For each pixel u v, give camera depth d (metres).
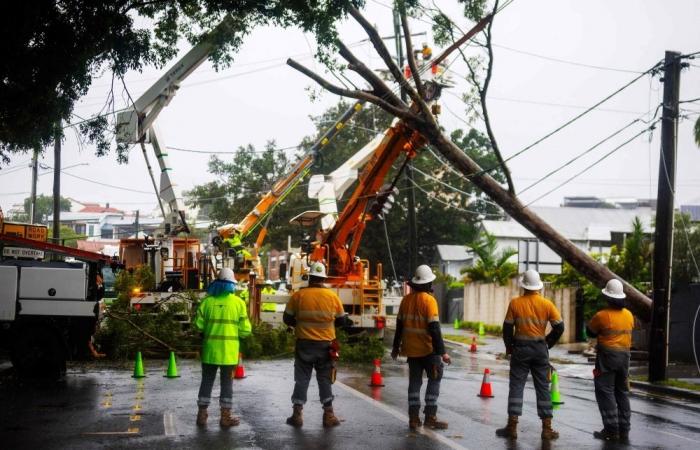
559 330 10.55
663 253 18.59
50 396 12.91
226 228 24.77
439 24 20.77
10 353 15.06
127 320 19.09
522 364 10.54
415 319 10.79
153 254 23.78
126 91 14.12
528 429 11.07
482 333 34.97
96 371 16.53
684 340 23.59
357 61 22.28
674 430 11.84
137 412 11.45
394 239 58.53
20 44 12.13
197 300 21.03
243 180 56.62
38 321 15.08
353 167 28.75
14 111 13.42
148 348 19.41
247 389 14.10
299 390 10.70
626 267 29.47
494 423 11.41
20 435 9.73
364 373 17.58
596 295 29.86
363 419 11.24
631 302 22.50
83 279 15.20
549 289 31.02
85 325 15.43
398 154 24.72
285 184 26.80
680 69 18.62
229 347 10.45
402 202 58.81
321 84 21.53
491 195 22.72
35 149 15.00
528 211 22.69
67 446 9.10
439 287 50.41
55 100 13.64
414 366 10.85
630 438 10.81
